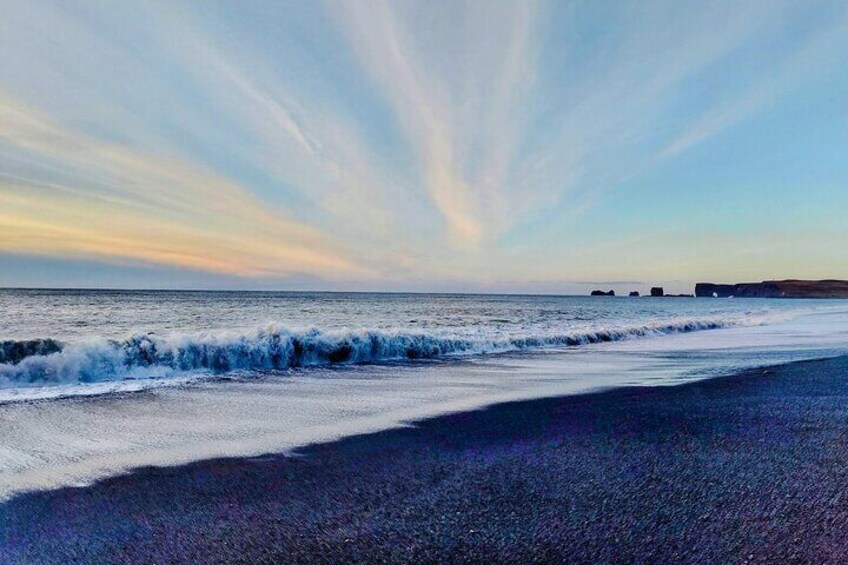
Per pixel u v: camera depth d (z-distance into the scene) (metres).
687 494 3.16
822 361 10.23
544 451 4.18
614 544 2.50
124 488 3.39
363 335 10.89
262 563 2.39
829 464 3.75
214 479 3.57
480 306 57.12
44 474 3.68
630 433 4.73
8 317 26.34
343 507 3.05
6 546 2.59
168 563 2.41
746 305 72.75
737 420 5.21
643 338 17.02
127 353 8.08
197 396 6.65
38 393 6.58
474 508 3.00
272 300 71.69
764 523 2.73
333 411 5.86
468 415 5.64
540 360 10.93
